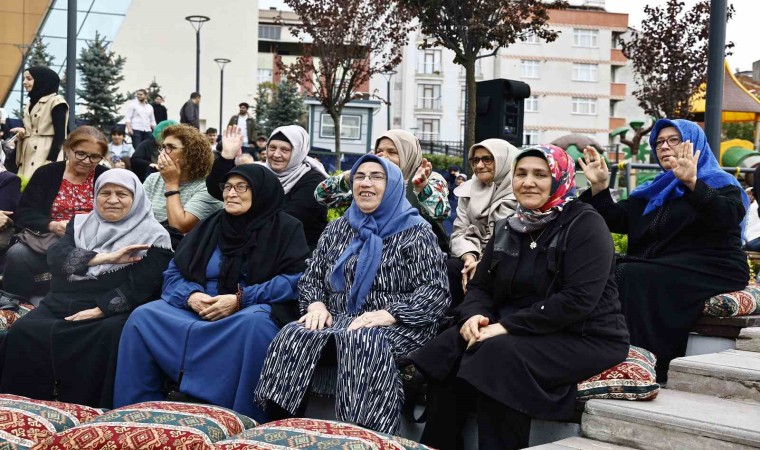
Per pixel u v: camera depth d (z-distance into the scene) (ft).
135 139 58.70
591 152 17.17
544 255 13.48
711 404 13.10
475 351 12.92
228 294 15.79
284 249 16.15
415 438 14.82
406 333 14.08
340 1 63.72
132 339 15.52
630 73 224.12
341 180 18.65
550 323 12.75
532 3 44.19
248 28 129.39
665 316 15.75
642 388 12.87
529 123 215.92
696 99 63.46
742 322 15.60
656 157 16.99
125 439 11.60
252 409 14.62
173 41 126.41
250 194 16.15
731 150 49.19
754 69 102.27
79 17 93.81
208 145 19.13
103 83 88.02
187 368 15.16
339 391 13.37
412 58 196.54
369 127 80.74
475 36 43.45
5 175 21.72
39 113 27.96
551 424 13.44
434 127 198.49
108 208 17.29
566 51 216.74
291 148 19.63
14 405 13.07
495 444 12.64
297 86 125.39
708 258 15.98
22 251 19.39
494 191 18.15
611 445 12.48
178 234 19.30
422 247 14.74
